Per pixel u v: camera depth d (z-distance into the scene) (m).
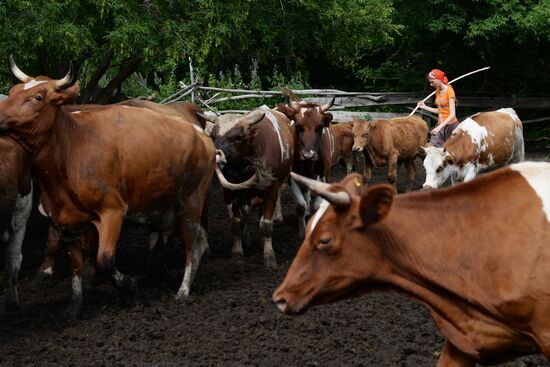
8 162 6.91
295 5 12.62
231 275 8.72
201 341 6.44
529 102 21.59
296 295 4.17
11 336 6.77
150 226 7.92
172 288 8.23
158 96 19.03
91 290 8.05
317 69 24.33
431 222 4.17
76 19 10.02
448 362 4.28
